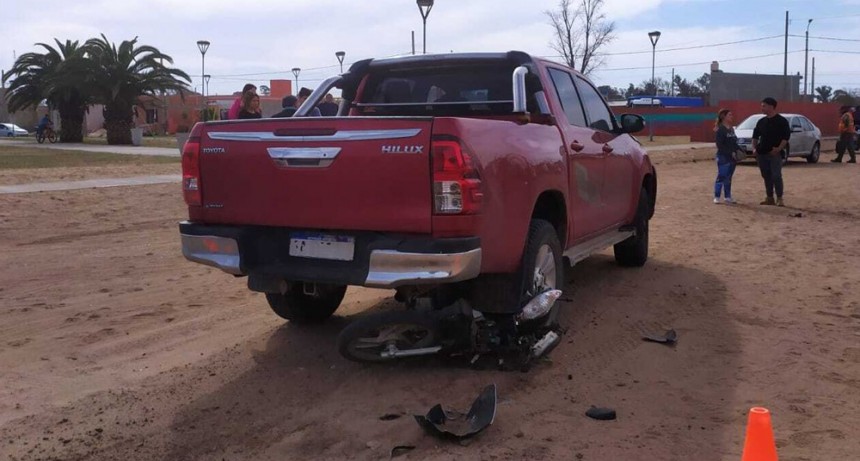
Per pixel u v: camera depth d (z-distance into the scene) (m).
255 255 5.08
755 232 10.74
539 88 5.93
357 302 6.95
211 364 5.40
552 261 5.62
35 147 33.66
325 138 4.70
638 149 7.90
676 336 5.86
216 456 4.05
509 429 4.27
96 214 12.50
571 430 4.27
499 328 5.12
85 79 36.19
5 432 4.34
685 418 4.43
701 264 8.53
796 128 23.84
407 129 4.51
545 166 5.37
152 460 4.01
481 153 4.60
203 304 7.00
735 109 40.84
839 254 9.07
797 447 4.09
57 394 4.90
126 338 6.02
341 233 4.80
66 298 7.25
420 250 4.46
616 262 8.46
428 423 4.17
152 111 59.81
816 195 15.34
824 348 5.64
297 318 6.17
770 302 6.89
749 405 4.62
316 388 4.93
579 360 5.36
